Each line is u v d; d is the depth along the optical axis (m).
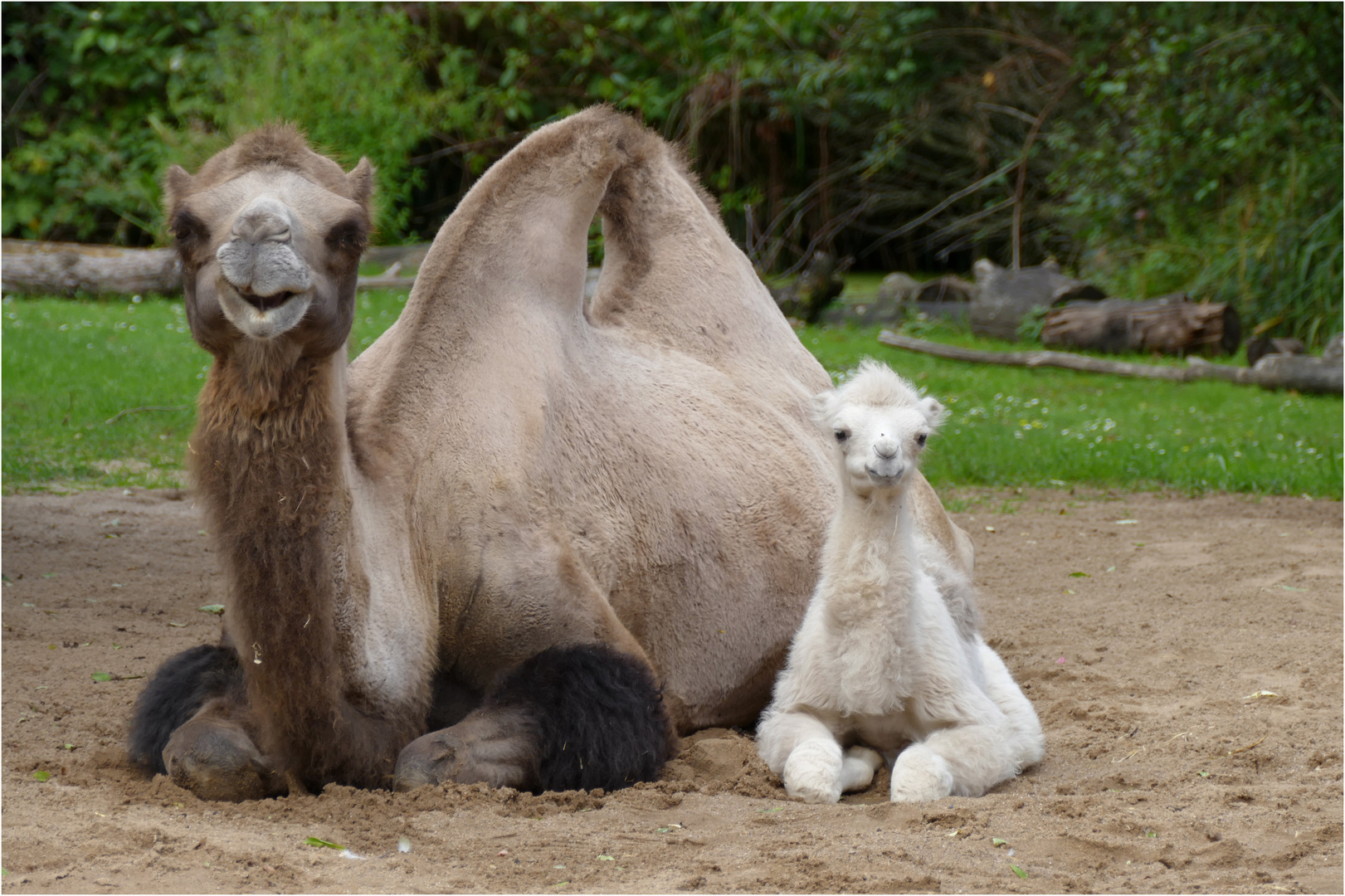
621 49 47.91
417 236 44.91
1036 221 46.69
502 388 8.62
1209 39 36.06
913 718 8.34
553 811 7.25
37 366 25.14
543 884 6.15
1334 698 10.06
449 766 7.32
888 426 7.94
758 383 10.47
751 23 44.31
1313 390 29.47
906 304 38.91
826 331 37.34
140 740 7.66
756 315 10.85
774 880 6.22
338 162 8.06
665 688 9.12
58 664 10.74
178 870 6.14
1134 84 38.81
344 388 7.34
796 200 46.75
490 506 8.24
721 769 8.30
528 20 46.94
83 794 7.30
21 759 8.09
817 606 8.46
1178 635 12.25
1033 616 13.20
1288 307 34.75
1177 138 36.53
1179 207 37.81
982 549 16.42
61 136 43.78
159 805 7.09
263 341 6.68
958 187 47.91
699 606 9.27
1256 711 9.74
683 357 10.23
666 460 9.29
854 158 48.22
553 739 7.57
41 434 20.86
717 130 48.00
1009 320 36.44
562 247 9.36
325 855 6.42
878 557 8.08
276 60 42.22
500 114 46.59
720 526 9.39
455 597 8.18
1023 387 29.72
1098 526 17.89
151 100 44.38
